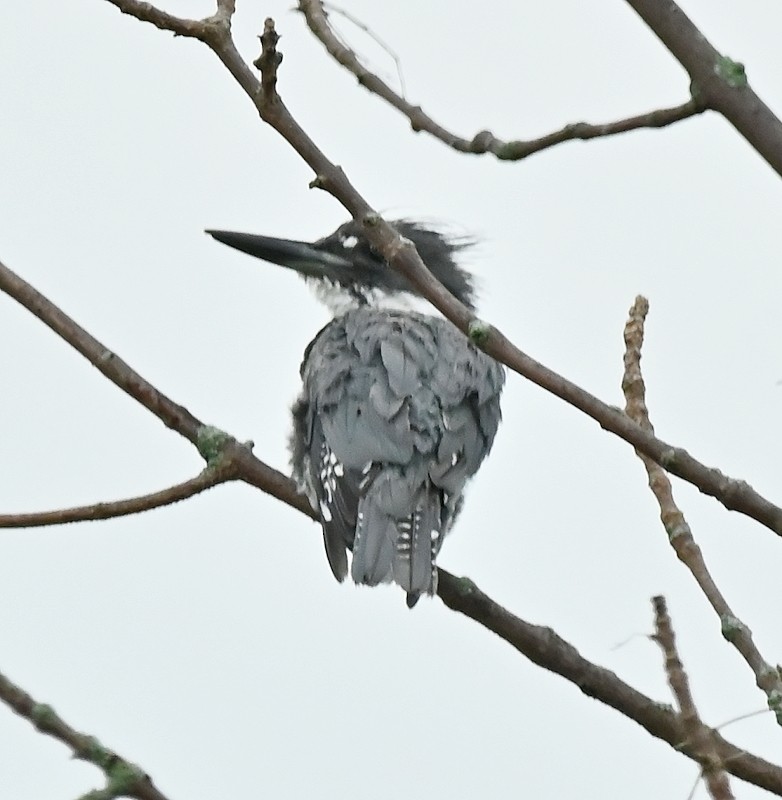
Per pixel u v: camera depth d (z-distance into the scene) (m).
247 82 5.67
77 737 5.49
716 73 5.34
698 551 6.24
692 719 6.04
